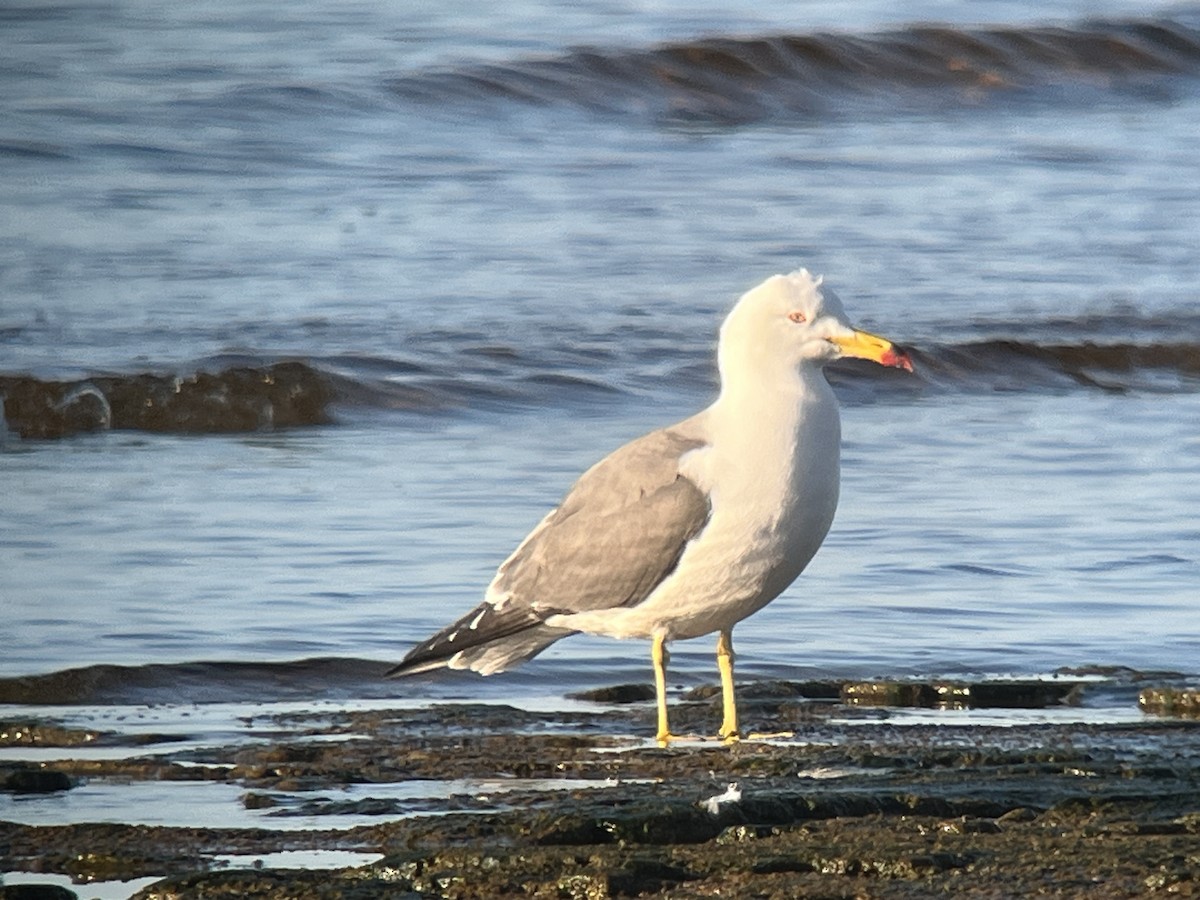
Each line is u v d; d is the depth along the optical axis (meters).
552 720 10.47
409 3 44.50
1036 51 43.16
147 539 14.62
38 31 39.28
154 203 28.67
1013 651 12.24
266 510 15.62
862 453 18.23
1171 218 31.00
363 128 34.31
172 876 7.44
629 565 9.81
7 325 22.39
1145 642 12.46
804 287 9.85
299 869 7.62
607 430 19.39
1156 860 7.44
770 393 9.80
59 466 17.47
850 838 7.85
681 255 27.02
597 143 35.19
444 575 13.71
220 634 12.27
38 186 29.23
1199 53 44.38
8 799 8.74
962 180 33.56
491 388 20.75
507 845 7.82
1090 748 9.59
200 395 19.77
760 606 9.99
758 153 35.06
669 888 7.29
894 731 10.13
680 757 9.45
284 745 9.68
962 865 7.46
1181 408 21.20
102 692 11.04
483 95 36.72
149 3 42.28
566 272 25.86
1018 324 24.23
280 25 41.28
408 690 11.38
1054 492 16.64
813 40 40.94
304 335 22.33
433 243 27.11
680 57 39.28
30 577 13.53
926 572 14.04
